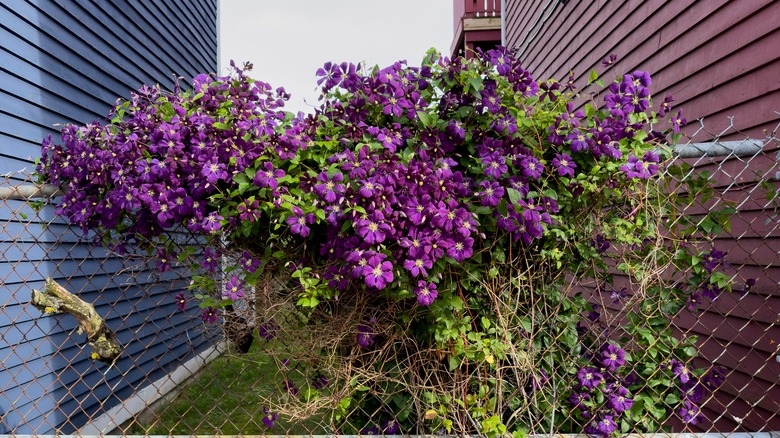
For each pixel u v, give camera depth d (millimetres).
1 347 2926
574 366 2023
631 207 2008
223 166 1731
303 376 1924
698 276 2070
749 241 2568
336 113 1844
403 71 1920
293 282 1888
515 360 1880
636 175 1822
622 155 1906
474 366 1976
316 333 1876
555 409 2002
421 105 1807
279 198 1687
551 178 1955
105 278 3943
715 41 2838
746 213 2584
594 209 1963
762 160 2484
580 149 1850
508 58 1878
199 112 1844
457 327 1879
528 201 1782
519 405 2004
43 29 3387
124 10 4566
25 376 3111
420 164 1722
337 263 1785
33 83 3293
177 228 1913
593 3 4586
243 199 1810
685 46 3125
